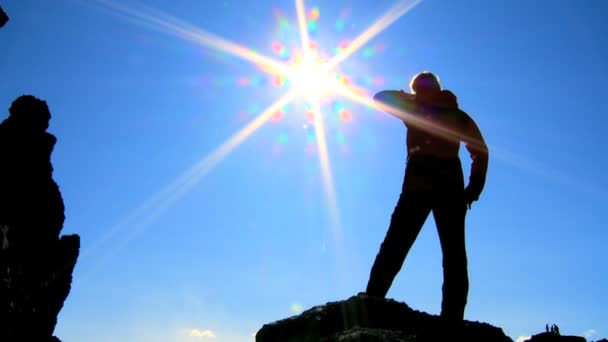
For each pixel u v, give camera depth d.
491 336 5.65
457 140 6.05
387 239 6.05
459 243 5.75
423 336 4.98
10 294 19.67
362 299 5.33
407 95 6.39
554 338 6.55
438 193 5.87
